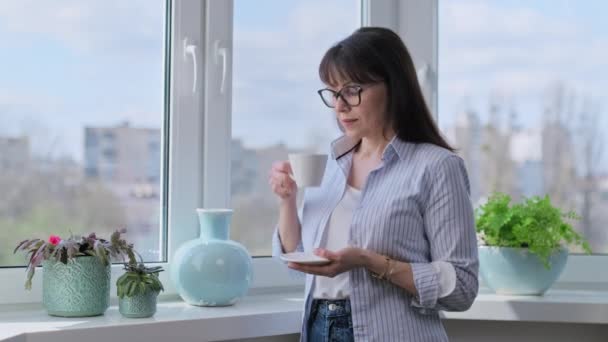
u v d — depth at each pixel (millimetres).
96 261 1743
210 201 2090
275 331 1837
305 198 1723
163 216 2059
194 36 2064
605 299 2059
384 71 1562
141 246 2021
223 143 2105
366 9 2322
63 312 1725
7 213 1846
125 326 1631
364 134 1584
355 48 1551
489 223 2082
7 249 1847
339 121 1688
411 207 1514
